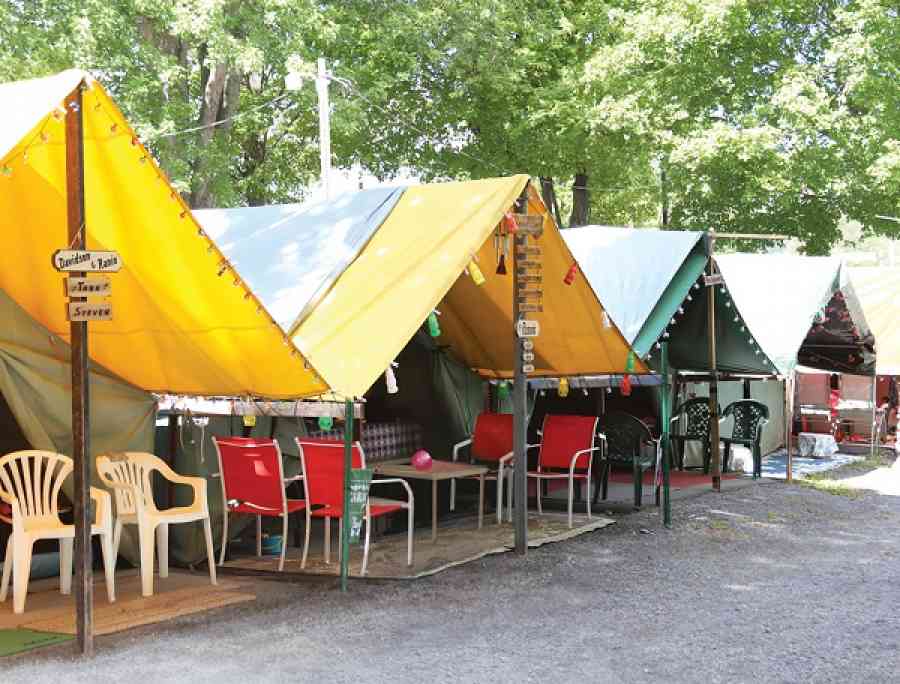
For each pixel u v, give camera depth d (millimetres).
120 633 6070
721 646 5902
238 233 9578
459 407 11266
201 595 6988
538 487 10531
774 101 20703
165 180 5914
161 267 6641
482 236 8008
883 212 22344
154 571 7961
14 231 6637
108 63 17016
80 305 5477
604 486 11555
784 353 13258
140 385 8086
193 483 7371
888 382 18922
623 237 12336
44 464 7496
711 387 12625
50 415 7562
